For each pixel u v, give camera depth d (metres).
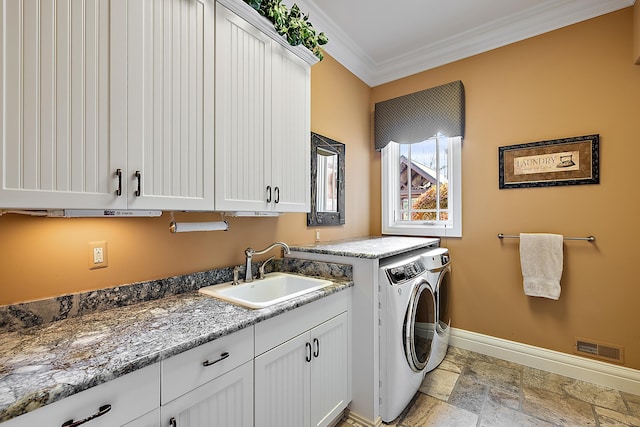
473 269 2.56
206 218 1.64
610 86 2.02
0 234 1.00
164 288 1.43
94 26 0.93
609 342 2.01
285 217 2.15
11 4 0.79
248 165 1.45
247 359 1.14
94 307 1.20
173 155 1.14
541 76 2.27
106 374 0.74
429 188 2.92
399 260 1.96
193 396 0.96
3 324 0.99
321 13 2.23
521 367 2.28
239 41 1.40
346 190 2.79
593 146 2.05
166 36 1.12
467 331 2.58
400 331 1.71
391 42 2.61
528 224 2.30
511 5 2.15
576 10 2.10
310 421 1.45
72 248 1.16
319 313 1.50
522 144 2.33
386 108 3.00
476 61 2.57
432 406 1.82
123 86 0.99
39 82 0.83
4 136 0.78
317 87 2.44
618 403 1.82
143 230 1.38
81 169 0.90
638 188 1.92
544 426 1.63
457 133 2.56
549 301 2.23
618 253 1.98
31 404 0.63
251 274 1.79
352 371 1.75
